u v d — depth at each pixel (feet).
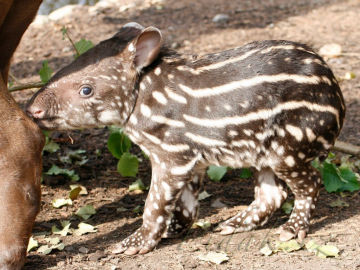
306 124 17.39
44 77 23.16
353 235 18.79
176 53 18.63
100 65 17.99
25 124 16.46
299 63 17.66
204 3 46.83
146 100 17.93
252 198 22.29
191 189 19.16
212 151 17.94
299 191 18.47
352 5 45.65
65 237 19.19
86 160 25.27
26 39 38.81
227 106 17.54
